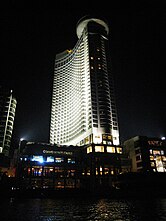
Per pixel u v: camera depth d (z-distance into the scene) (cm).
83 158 10625
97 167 10069
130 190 7906
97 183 9606
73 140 14238
